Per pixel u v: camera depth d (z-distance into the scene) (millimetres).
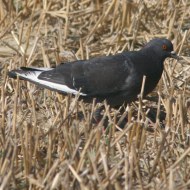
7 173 10438
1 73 15258
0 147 11508
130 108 12555
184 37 15750
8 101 13711
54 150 11617
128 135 11719
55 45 15945
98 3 17656
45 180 10078
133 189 10711
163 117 13609
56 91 13273
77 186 10234
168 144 11633
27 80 13219
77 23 17516
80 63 13430
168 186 10039
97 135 10875
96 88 13219
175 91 14031
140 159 11508
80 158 10367
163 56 13492
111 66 13227
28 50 16109
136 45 16812
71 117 12273
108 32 17344
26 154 10836
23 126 12367
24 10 17531
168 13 17531
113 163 11062
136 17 16969
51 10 17609
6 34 16859
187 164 11312
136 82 13172
